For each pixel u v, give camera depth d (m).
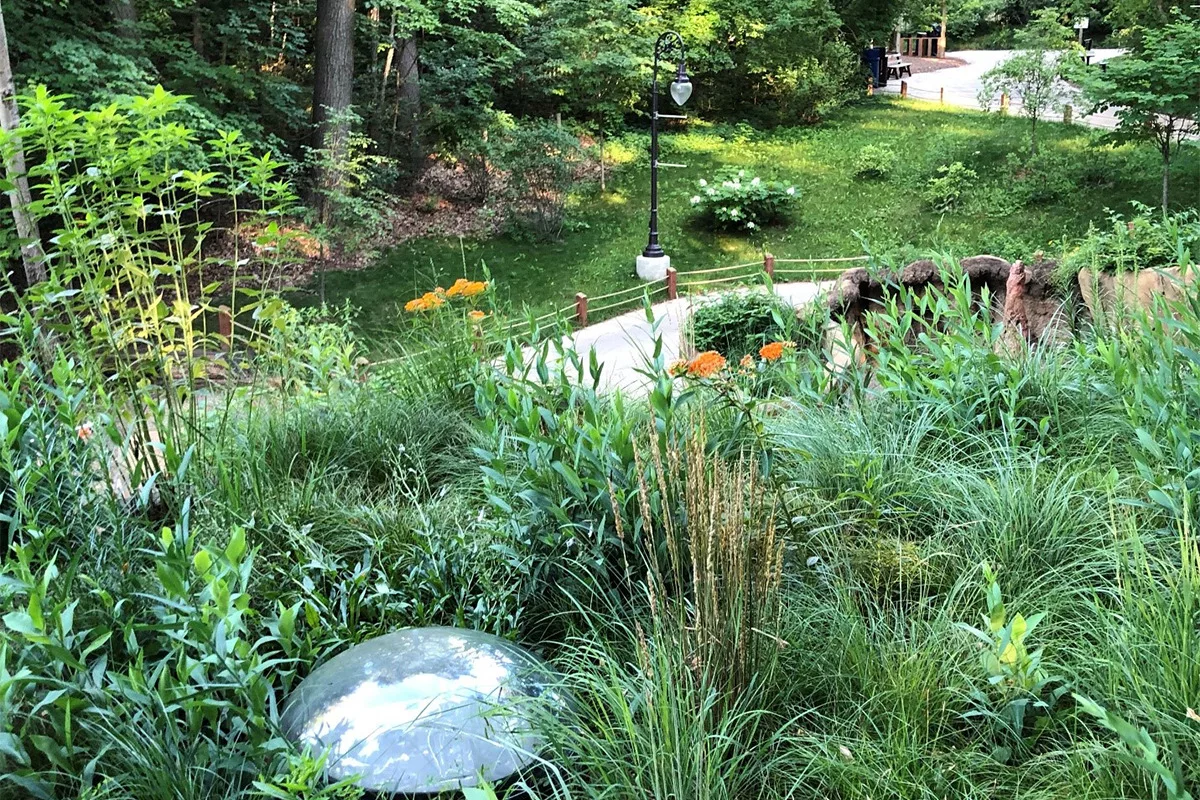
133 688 2.07
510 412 3.10
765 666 2.38
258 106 16.27
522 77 20.00
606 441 2.76
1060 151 18.89
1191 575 2.32
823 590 2.88
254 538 3.04
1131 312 4.27
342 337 5.60
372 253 14.95
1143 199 16.69
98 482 3.06
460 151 18.55
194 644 2.09
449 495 3.62
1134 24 17.50
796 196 17.73
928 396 3.84
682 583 2.66
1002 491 3.14
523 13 18.45
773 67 23.86
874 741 2.26
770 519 2.36
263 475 3.46
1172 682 2.15
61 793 2.14
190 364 3.64
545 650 2.78
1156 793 1.93
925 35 44.84
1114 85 14.83
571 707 2.30
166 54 14.23
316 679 2.34
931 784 2.16
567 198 17.95
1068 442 3.68
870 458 3.41
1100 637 2.43
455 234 16.97
